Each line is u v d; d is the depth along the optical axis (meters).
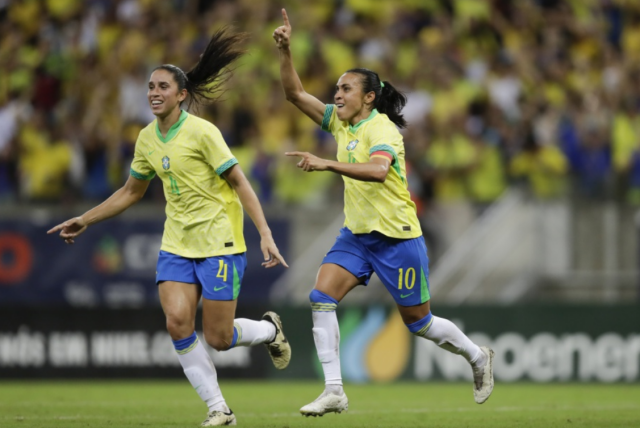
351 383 36.84
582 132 45.69
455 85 47.19
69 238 19.72
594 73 49.81
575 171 44.50
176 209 18.62
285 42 19.88
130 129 45.75
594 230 38.91
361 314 37.28
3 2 49.78
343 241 19.41
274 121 45.59
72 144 45.03
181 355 18.70
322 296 19.09
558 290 38.72
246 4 48.97
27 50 49.00
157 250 38.50
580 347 36.91
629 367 36.72
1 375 37.34
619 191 40.47
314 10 49.75
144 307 37.38
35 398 29.34
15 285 38.56
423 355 37.12
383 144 18.27
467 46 49.44
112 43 48.50
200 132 18.31
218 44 19.38
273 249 18.17
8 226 38.62
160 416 23.05
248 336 19.62
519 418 22.95
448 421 21.95
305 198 42.41
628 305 36.88
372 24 49.94
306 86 47.56
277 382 37.12
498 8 51.03
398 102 19.64
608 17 51.97
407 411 25.12
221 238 18.52
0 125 46.19
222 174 18.39
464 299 38.38
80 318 37.41
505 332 37.16
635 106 48.69
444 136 44.75
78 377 37.25
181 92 18.55
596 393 32.47
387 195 18.72
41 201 42.50
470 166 44.06
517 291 38.47
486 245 38.59
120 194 19.75
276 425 20.25
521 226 38.78
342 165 17.34
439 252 38.56
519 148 45.12
